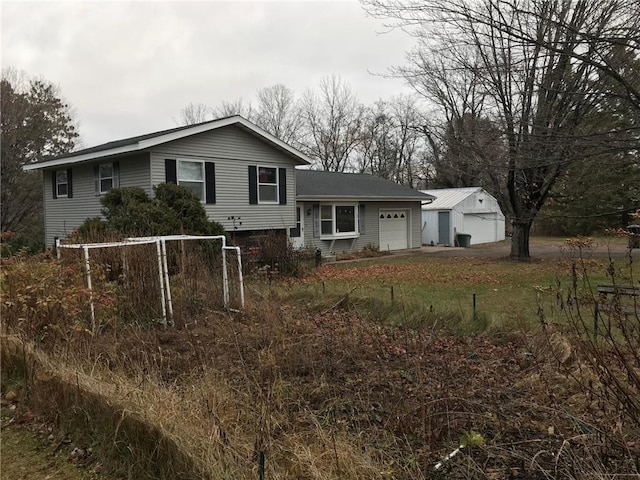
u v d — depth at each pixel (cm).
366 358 471
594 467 229
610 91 772
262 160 1609
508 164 1205
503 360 481
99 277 549
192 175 1423
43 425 358
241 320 635
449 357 468
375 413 340
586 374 332
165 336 547
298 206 1886
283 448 260
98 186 1507
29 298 457
